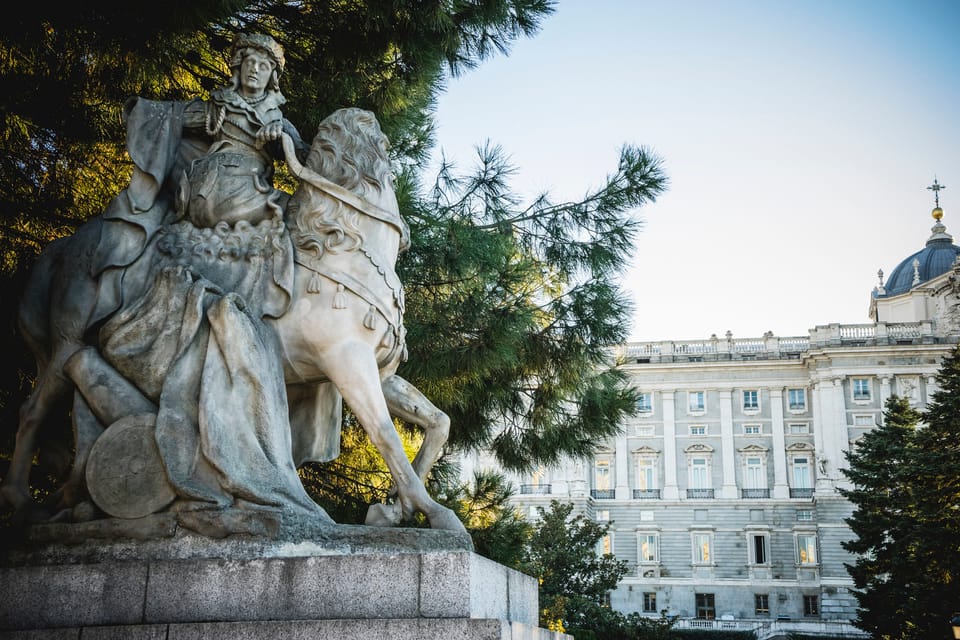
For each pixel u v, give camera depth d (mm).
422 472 4355
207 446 3742
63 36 6016
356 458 8461
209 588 3525
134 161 4324
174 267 4082
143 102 4449
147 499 3750
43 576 3643
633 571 49906
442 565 3457
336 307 4047
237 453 3779
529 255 8359
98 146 7074
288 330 4062
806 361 50312
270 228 4219
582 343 8500
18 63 6207
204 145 4527
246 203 4277
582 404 9078
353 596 3453
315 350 4051
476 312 7492
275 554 3596
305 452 4324
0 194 6676
